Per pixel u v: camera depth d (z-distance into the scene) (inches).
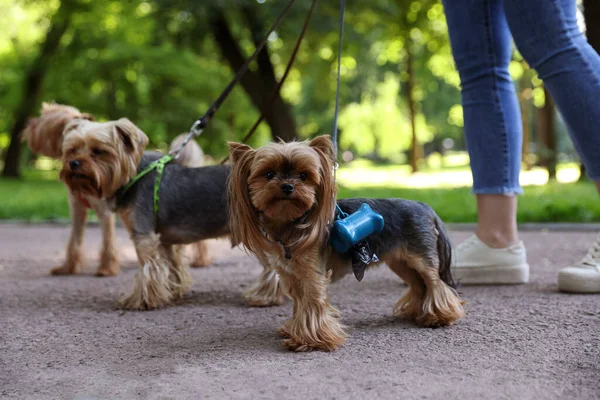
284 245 42.4
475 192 58.4
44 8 279.0
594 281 53.1
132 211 56.1
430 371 37.6
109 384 37.3
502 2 53.5
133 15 260.1
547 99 237.8
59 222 128.8
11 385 37.5
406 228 45.8
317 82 256.8
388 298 55.1
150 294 54.5
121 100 285.3
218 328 48.1
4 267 76.1
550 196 140.7
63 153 57.6
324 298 43.1
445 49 266.7
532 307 49.9
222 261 78.7
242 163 42.4
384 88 473.7
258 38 197.3
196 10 168.2
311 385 36.0
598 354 39.6
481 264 58.0
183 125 285.7
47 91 282.8
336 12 179.0
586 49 51.3
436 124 500.7
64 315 52.4
